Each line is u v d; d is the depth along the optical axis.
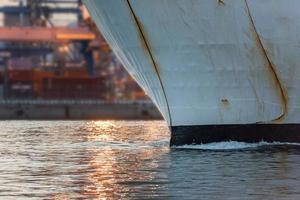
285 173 50.34
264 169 52.34
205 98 63.56
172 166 54.84
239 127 64.00
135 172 52.16
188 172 51.56
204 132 64.75
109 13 62.97
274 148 63.53
